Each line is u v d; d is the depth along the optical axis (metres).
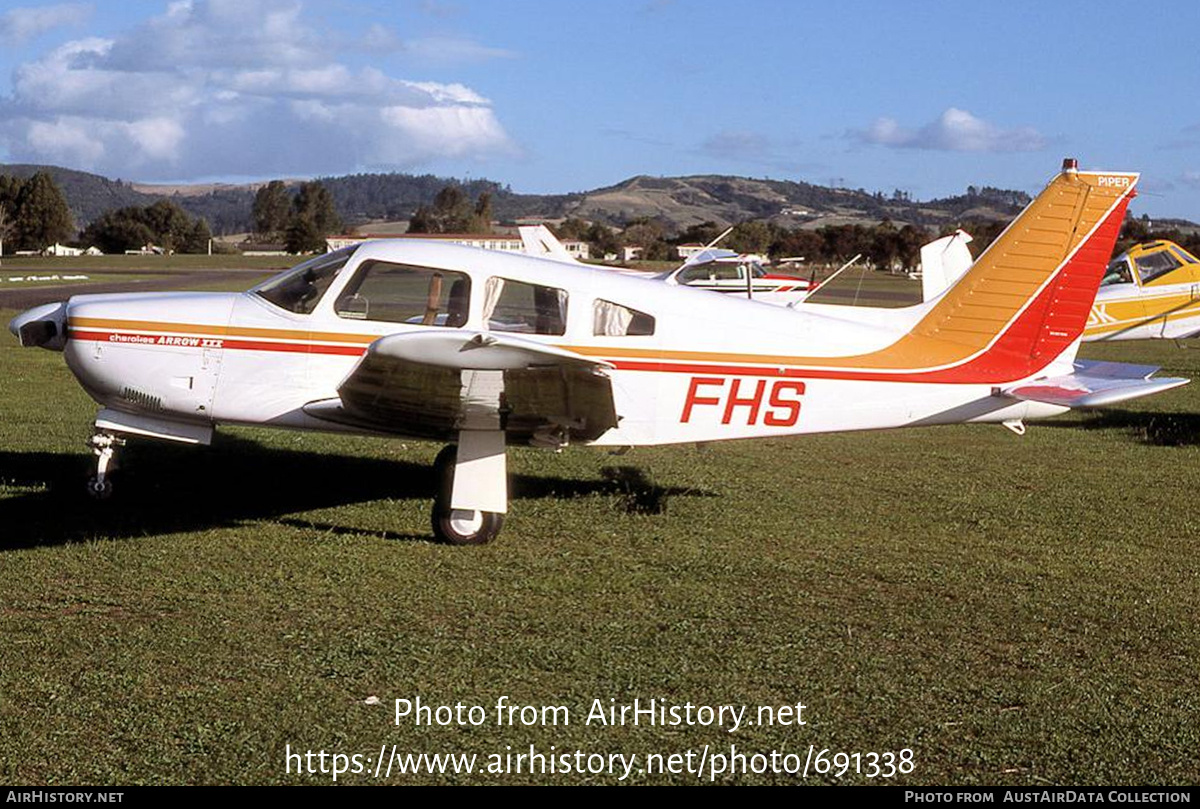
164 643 5.14
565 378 6.46
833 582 6.43
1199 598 6.25
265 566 6.45
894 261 89.44
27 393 13.63
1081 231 8.16
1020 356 8.25
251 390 7.61
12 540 6.88
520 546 7.09
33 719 4.30
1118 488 9.48
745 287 28.08
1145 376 8.56
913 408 8.15
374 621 5.54
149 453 9.73
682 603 5.96
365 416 7.39
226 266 85.62
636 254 102.62
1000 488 9.39
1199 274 18.91
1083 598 6.21
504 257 7.67
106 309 7.66
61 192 131.12
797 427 8.05
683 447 11.01
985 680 4.95
